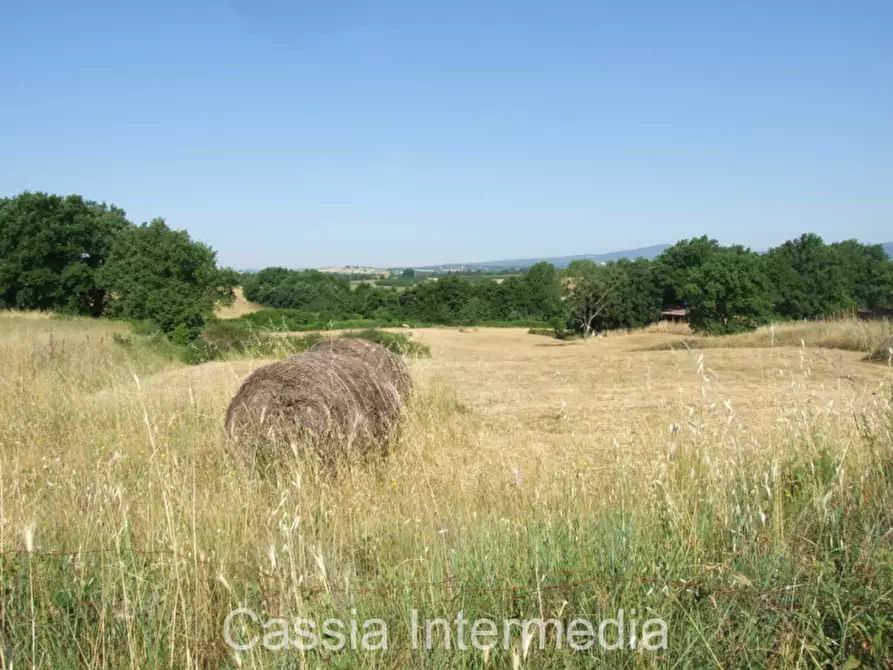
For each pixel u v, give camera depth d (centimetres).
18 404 843
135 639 280
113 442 681
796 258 5672
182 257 3894
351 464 604
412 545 389
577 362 1579
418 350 1716
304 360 695
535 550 320
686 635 269
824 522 349
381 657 266
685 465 452
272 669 266
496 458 641
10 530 356
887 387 549
